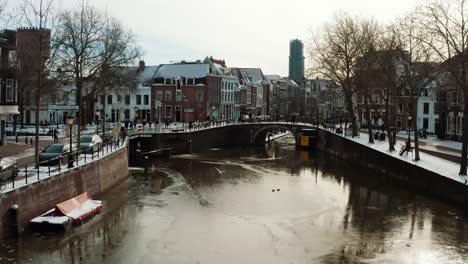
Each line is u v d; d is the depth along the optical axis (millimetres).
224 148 83812
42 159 37969
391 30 85875
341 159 70938
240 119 96750
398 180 48750
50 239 28750
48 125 78312
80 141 46781
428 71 50344
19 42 53656
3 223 27328
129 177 51438
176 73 98625
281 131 125438
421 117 89688
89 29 65938
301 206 39750
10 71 47062
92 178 39219
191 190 45312
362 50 64750
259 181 51156
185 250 28531
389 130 54969
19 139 57906
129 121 89312
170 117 97000
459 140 66500
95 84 62844
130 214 35688
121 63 67688
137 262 26375
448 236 31125
